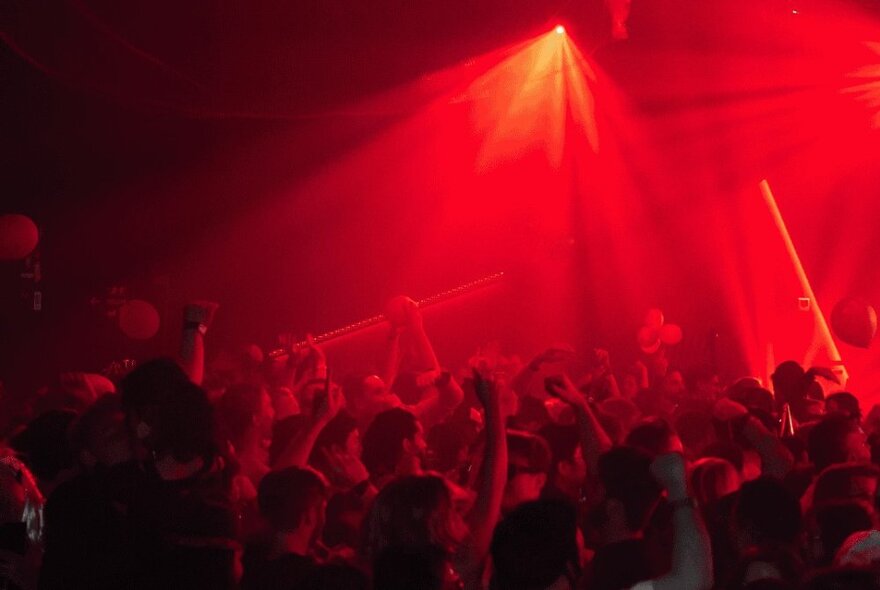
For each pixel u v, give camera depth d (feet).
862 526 13.21
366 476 16.55
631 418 21.13
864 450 17.40
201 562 12.40
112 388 19.17
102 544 12.51
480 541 12.94
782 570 12.48
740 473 17.19
